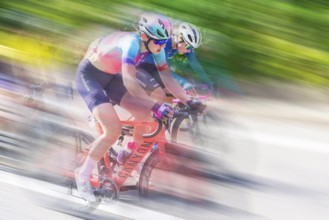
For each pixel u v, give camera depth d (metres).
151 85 4.50
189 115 4.69
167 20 4.43
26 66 5.22
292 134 6.67
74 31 5.27
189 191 4.45
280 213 4.65
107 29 4.59
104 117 4.36
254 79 8.61
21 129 4.98
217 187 4.60
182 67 4.84
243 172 4.99
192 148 4.58
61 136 4.68
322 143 6.45
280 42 9.34
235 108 6.95
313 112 7.63
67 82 4.77
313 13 10.20
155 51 4.46
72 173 4.57
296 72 8.90
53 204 4.54
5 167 4.95
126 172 4.48
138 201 4.51
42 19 9.05
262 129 6.70
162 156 4.42
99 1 9.45
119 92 4.45
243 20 9.47
